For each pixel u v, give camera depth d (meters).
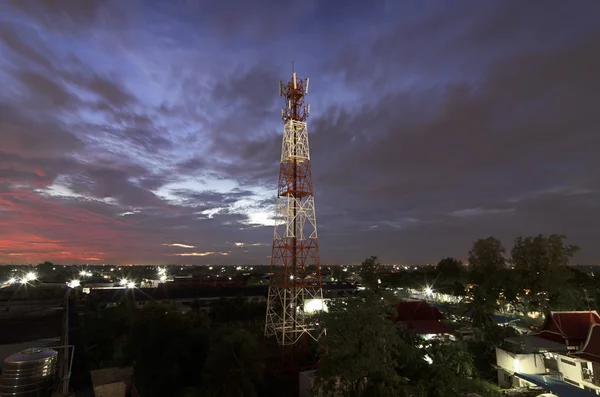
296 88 47.50
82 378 39.12
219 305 68.31
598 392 31.30
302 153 46.00
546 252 79.25
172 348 38.22
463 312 61.19
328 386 27.05
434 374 31.00
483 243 98.81
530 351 37.97
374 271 113.19
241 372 31.94
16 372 28.95
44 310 74.06
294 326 42.44
